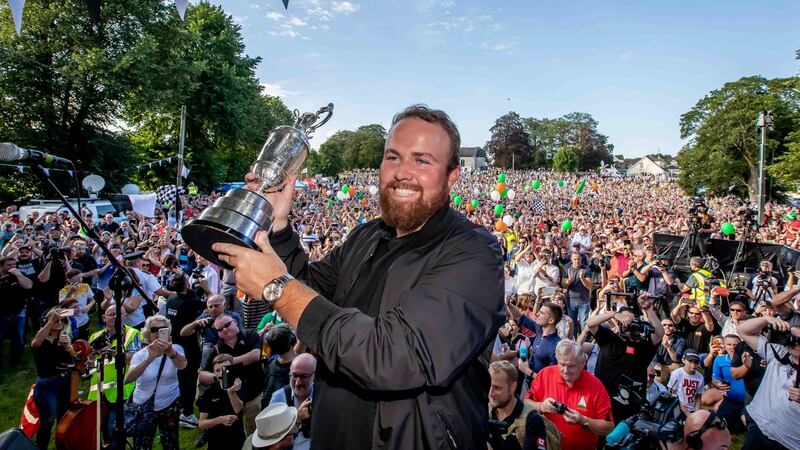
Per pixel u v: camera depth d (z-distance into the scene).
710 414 2.77
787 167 33.06
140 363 4.53
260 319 6.32
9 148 2.33
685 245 11.05
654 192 53.06
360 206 24.27
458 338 0.96
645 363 4.58
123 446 3.04
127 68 22.81
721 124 46.78
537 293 7.84
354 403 1.10
